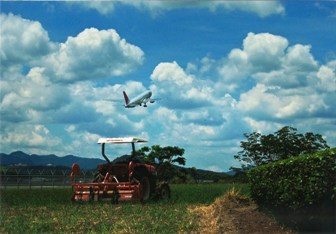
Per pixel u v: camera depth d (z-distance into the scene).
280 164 13.34
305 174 11.63
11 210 18.38
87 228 13.50
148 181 23.44
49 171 50.16
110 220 14.95
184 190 31.38
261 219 14.60
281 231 13.14
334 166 10.66
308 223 12.36
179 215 16.19
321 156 10.95
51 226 13.91
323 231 11.69
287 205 12.88
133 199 22.14
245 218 14.95
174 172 66.56
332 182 10.73
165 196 24.19
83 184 22.62
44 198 24.11
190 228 13.59
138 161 24.12
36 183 48.81
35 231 12.88
